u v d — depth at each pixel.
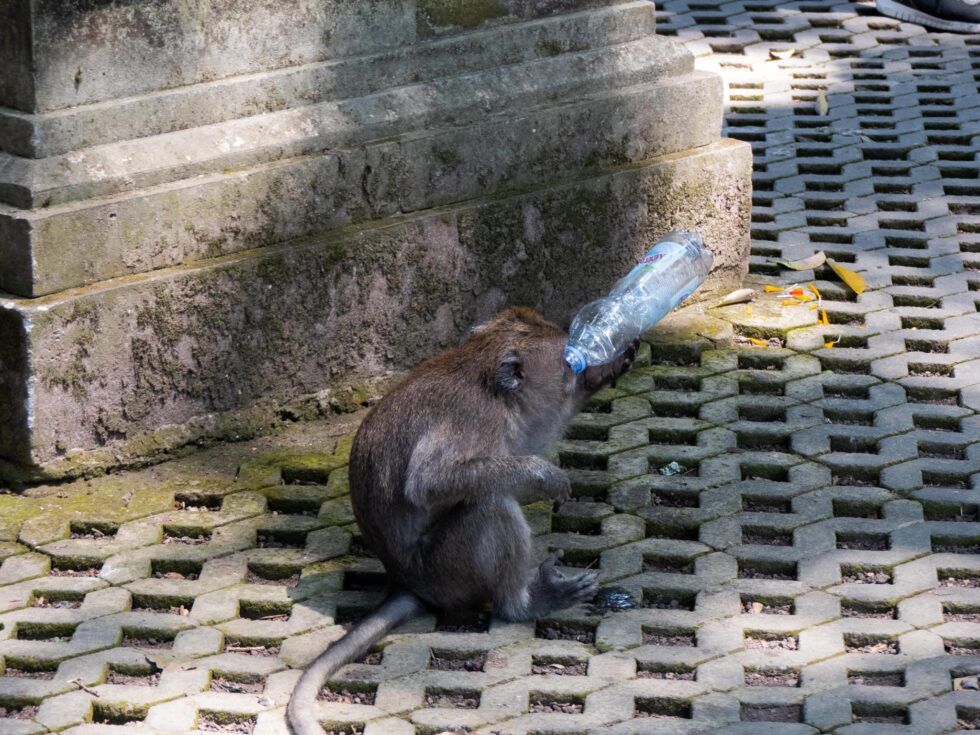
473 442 6.91
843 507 8.05
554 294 9.82
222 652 6.86
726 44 15.33
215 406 8.52
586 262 9.91
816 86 14.37
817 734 6.21
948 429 8.88
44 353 7.76
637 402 9.16
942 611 7.12
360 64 8.96
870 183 12.21
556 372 7.23
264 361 8.62
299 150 8.65
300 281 8.62
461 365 7.09
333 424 8.95
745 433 8.78
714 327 10.03
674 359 9.74
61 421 7.95
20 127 7.77
